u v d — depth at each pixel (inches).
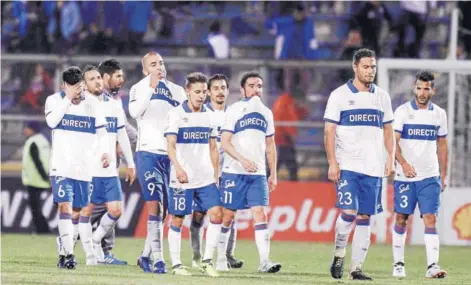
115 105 1668.3
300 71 2657.5
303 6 3075.8
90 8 2972.4
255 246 2311.8
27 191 2519.7
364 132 1441.9
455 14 2519.7
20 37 2997.0
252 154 1593.3
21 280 1328.7
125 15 2970.0
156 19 3090.6
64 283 1299.2
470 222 2495.1
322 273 1631.4
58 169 1537.9
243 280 1429.6
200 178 1505.9
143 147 1549.0
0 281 1312.7
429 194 1612.9
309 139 2691.9
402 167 1593.3
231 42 3095.5
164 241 2401.6
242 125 1592.0
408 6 2893.7
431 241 1612.9
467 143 2501.2
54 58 2674.7
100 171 1652.3
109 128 1658.5
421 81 1621.6
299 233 2522.1
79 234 1694.1
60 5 2970.0
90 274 1450.5
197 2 3235.7
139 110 1541.6
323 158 2684.5
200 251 1669.5
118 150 1752.0
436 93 2539.4
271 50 3075.8
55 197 1541.6
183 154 1497.3
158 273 1502.2
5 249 2022.6
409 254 2176.4
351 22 2864.2
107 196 1665.8
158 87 1571.1
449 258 2095.2
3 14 3036.4
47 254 1913.1
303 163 2689.5
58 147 1541.6
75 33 2970.0
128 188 2527.1
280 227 2529.5
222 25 3142.2
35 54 2824.8
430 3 3036.4
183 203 1489.9
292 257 2027.6
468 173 2503.7
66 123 1542.8
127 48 2960.1
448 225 2503.7
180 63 2637.8
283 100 2615.7
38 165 2501.2
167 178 1572.3
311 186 2541.8
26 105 2677.2
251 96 1601.9
